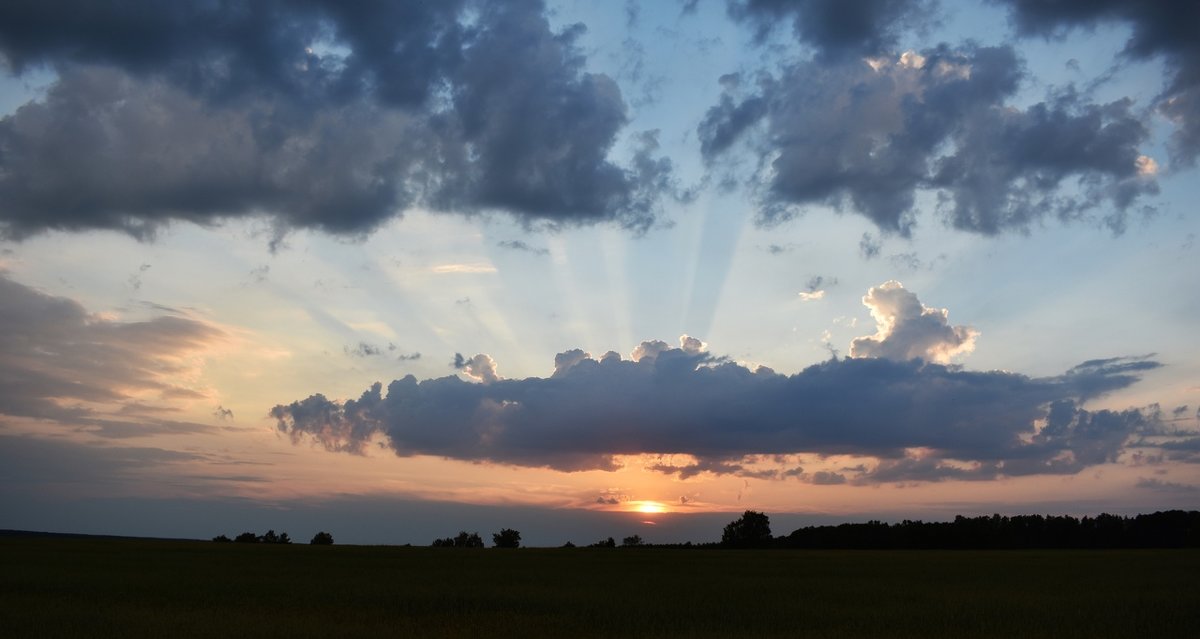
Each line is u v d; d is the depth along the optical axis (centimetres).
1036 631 2486
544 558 7200
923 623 2666
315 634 2294
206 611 2789
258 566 5375
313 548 8612
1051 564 6431
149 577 4225
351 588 3741
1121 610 2997
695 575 5025
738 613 2900
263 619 2598
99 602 3042
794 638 2334
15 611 2752
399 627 2456
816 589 3944
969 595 3622
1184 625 2614
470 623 2575
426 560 6488
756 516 13825
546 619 2689
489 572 5116
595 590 3803
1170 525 12788
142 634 2277
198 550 7588
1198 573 5209
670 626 2569
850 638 2341
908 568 5950
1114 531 12862
